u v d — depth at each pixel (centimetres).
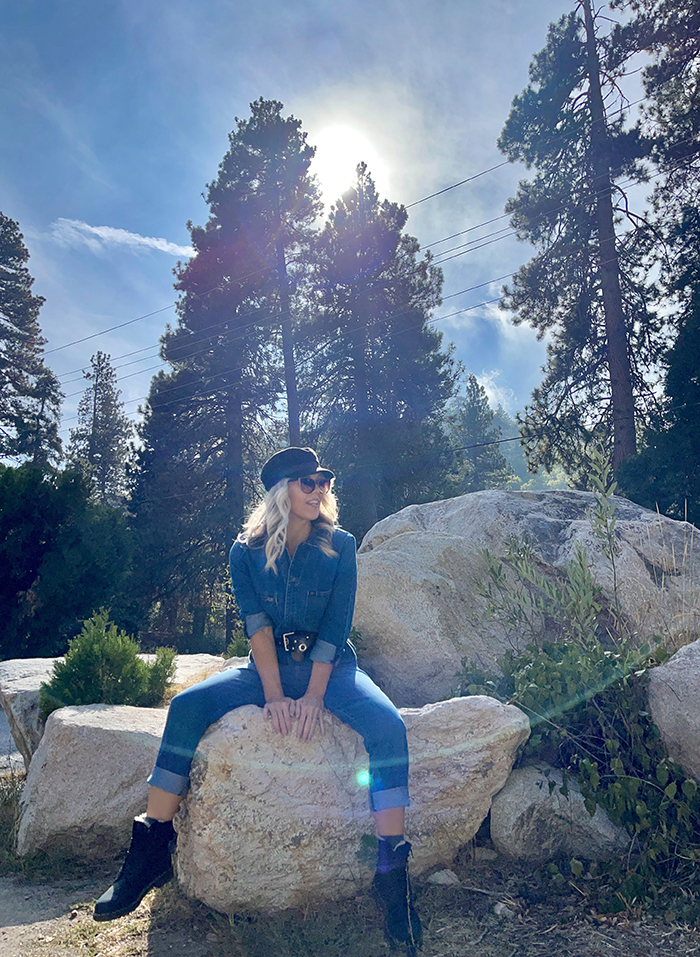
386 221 3075
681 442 1590
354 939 278
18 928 302
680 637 421
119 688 539
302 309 3216
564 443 2452
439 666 476
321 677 303
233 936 281
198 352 3042
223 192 3000
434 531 621
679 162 2164
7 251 4125
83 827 387
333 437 3058
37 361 4178
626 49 2223
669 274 2239
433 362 3075
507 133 2438
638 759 337
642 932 265
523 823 327
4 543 1376
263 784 292
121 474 5284
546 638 478
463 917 287
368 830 311
